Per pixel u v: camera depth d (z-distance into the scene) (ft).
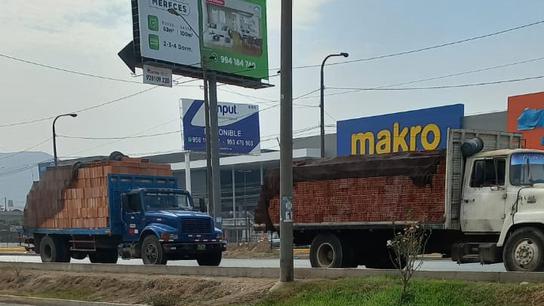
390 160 48.03
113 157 70.74
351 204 50.14
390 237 49.16
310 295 38.93
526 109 95.30
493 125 106.63
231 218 201.16
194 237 63.62
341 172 51.16
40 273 62.80
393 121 115.34
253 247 117.29
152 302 45.11
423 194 45.60
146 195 65.82
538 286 32.35
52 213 73.61
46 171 75.36
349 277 42.01
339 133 124.57
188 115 142.00
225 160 194.18
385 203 47.83
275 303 39.50
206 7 135.13
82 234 69.62
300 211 53.52
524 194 40.19
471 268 56.44
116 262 75.36
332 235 51.65
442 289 34.53
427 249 46.75
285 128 43.21
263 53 147.13
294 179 54.29
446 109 108.17
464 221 43.60
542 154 42.96
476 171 43.57
